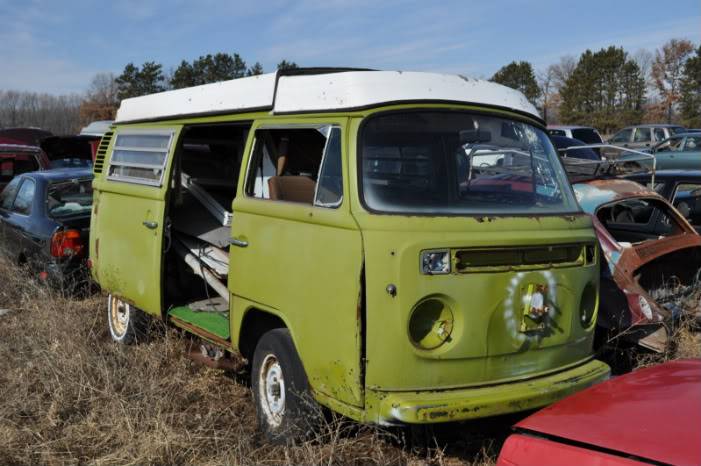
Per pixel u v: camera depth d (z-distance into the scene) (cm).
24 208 884
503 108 447
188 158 662
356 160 381
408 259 356
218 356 515
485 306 375
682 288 622
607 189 623
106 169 675
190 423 466
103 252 658
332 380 378
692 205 737
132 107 665
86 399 497
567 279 410
